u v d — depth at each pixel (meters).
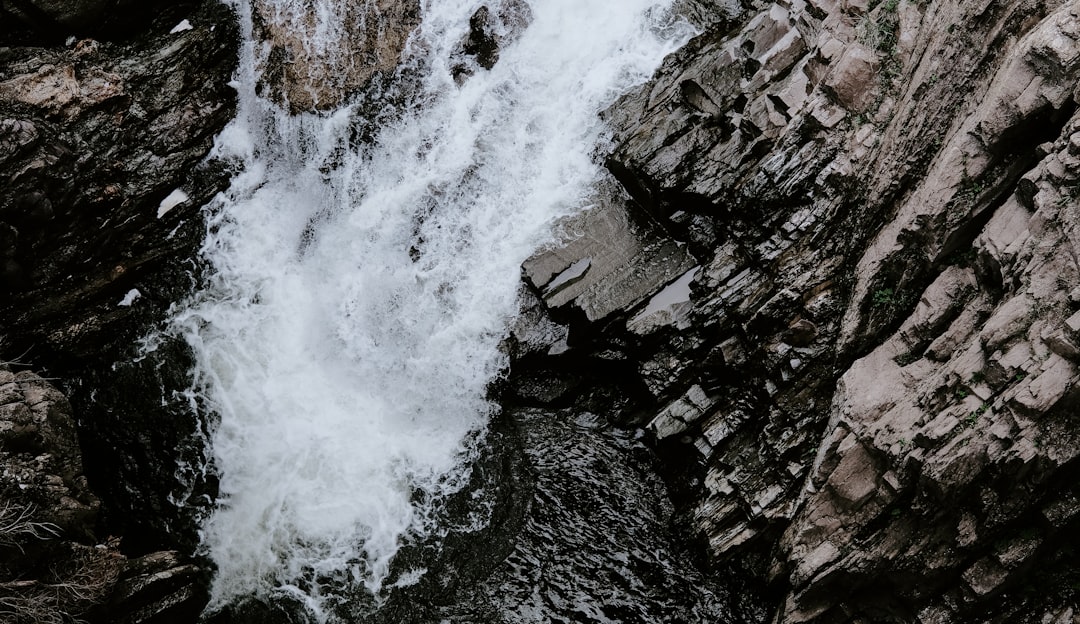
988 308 11.49
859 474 12.04
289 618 14.38
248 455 15.52
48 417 13.62
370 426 15.59
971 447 10.84
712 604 13.88
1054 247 10.69
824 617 12.60
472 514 14.96
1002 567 11.08
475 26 17.34
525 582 14.36
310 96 17.53
